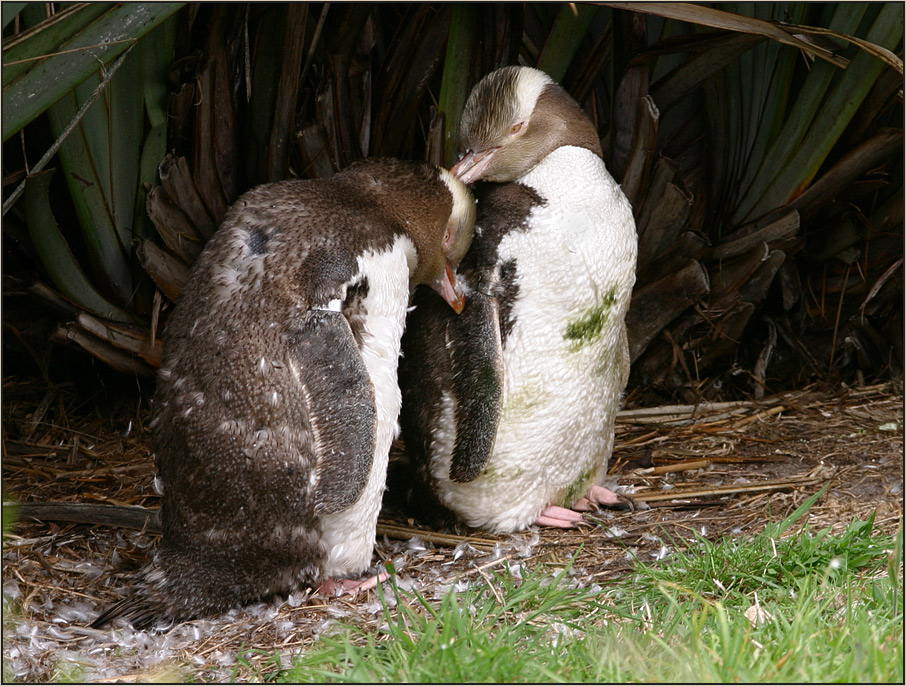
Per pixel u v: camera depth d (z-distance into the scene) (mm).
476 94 6176
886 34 7117
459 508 6305
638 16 6879
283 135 6891
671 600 4594
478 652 4043
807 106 7676
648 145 7117
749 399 8820
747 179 8133
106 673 4582
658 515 6566
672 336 8383
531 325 5969
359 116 7262
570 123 6090
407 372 6301
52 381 8477
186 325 5199
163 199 6836
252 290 5098
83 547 6215
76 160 6852
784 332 8914
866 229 8523
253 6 6695
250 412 5000
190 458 5070
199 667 4656
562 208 5941
